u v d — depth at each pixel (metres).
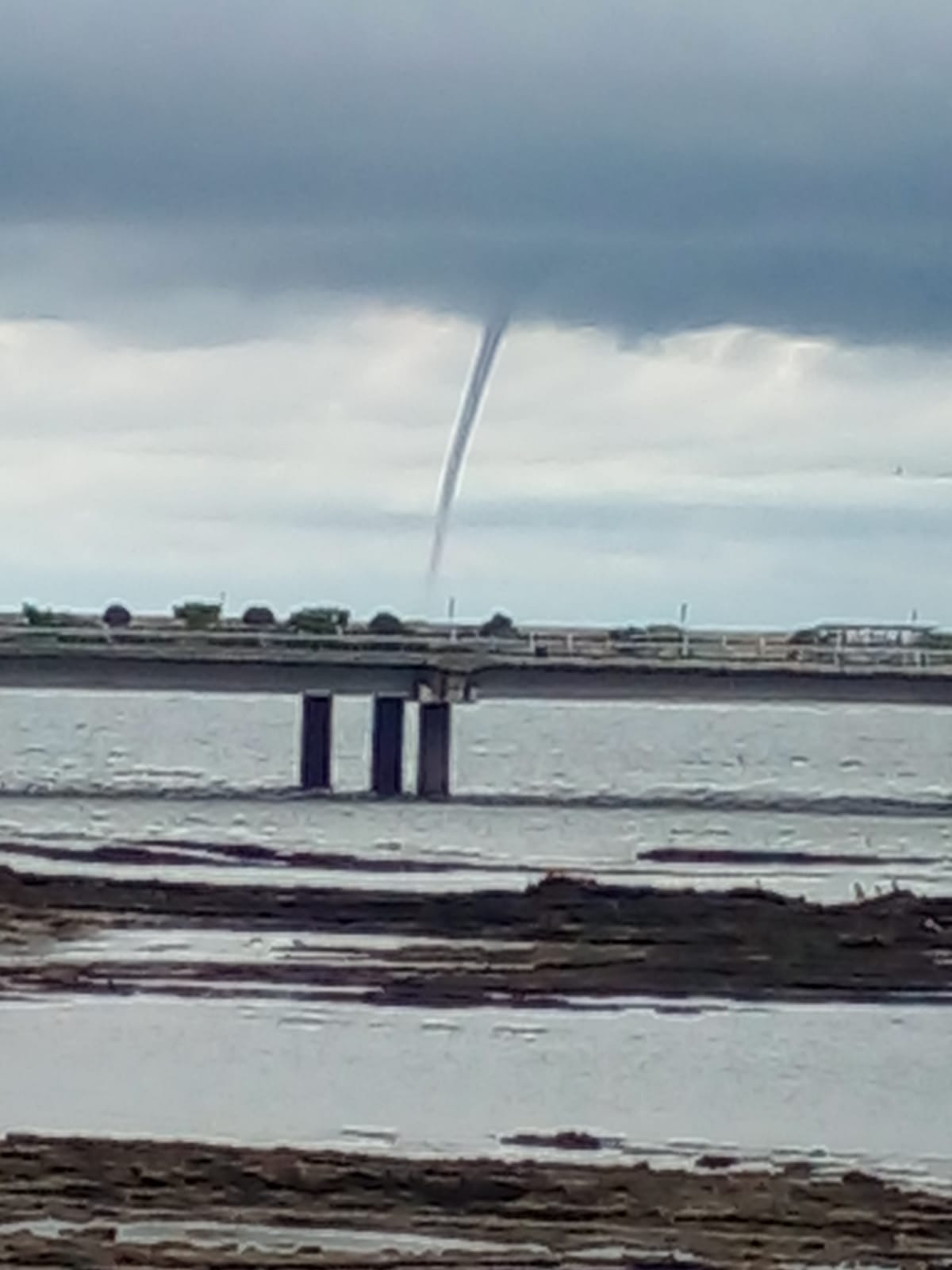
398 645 126.88
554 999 92.00
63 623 125.75
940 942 103.00
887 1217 61.38
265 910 107.81
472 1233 58.94
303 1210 60.31
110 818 146.50
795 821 158.00
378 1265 56.41
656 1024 88.38
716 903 107.56
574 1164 65.94
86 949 99.50
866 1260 58.28
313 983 93.50
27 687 122.75
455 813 148.25
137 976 93.88
